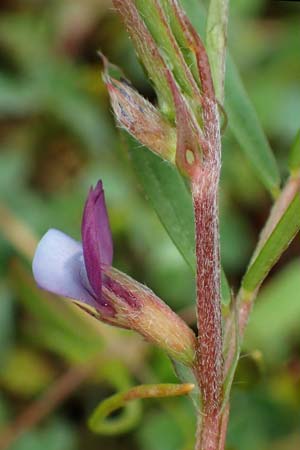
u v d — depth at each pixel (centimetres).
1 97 27
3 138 27
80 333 22
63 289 13
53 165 27
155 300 13
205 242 13
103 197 13
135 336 21
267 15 28
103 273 13
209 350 13
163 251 24
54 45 28
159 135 13
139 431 22
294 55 27
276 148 26
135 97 13
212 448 13
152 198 15
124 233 24
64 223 24
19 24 29
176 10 12
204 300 13
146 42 12
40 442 23
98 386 24
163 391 14
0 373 24
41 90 27
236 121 15
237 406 22
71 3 29
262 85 26
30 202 25
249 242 25
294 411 21
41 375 24
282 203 15
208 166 13
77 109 27
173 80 12
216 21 13
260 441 21
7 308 23
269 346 21
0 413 23
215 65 13
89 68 28
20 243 23
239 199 25
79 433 23
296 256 25
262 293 22
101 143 27
